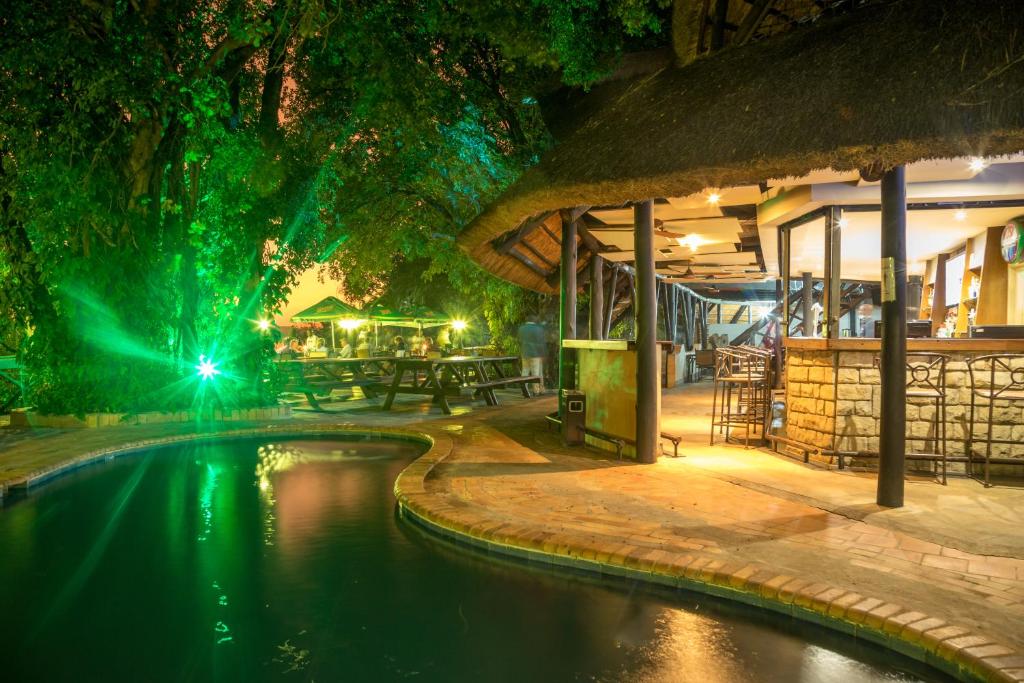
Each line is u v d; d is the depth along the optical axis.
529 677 3.31
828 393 7.73
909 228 10.01
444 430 10.88
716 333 31.08
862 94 5.05
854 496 6.20
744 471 7.41
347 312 20.39
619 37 10.40
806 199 8.16
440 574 4.77
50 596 4.43
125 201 11.89
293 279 13.58
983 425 7.27
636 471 7.48
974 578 4.14
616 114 7.30
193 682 3.30
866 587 3.99
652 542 4.86
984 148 4.59
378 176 16.89
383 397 17.47
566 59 9.57
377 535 5.73
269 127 13.75
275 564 5.02
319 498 7.03
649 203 7.85
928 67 4.93
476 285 20.14
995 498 6.10
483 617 4.03
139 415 11.91
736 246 12.79
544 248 11.40
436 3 11.74
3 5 9.78
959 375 7.31
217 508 6.64
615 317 20.28
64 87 11.27
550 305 20.78
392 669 3.41
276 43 13.24
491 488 6.66
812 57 5.77
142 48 10.70
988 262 9.82
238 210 12.67
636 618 3.98
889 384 5.77
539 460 8.21
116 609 4.21
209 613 4.15
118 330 11.92
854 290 21.62
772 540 4.91
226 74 12.83
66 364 11.58
